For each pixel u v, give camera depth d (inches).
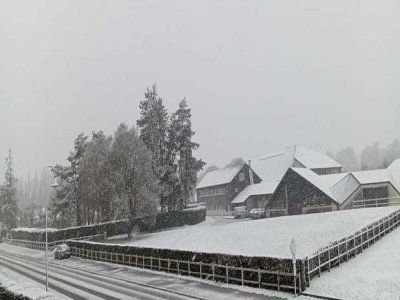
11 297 958.4
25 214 4928.6
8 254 2787.9
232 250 1688.0
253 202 3801.7
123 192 2556.6
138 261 1608.0
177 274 1354.6
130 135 2628.0
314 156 4146.2
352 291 894.4
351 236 1224.2
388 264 1046.4
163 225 2866.6
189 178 3002.0
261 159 4468.5
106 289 1168.8
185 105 3083.2
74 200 3161.9
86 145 3137.3
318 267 1040.8
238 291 1033.5
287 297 930.7
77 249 2247.8
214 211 4343.0
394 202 2544.3
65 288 1218.0
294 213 2807.6
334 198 2628.0
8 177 4074.8
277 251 1526.8
